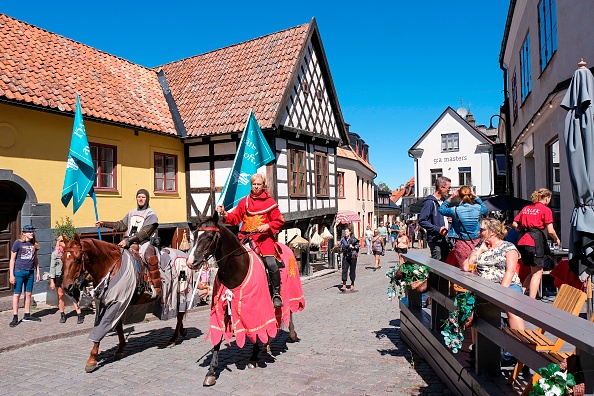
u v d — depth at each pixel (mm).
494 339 3594
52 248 11727
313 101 18578
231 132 15461
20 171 11219
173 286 7027
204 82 18172
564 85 8891
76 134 7301
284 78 16453
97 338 5695
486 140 40500
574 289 4504
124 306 5914
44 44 14125
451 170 41500
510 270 4961
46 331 8289
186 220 16859
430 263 5598
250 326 5270
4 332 8219
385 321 8703
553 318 2854
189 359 6223
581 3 8977
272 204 6031
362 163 34250
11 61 12016
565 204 9461
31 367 6039
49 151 11984
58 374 5664
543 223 7238
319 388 4984
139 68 18406
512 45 17062
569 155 5590
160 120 16031
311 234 19516
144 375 5551
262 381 5258
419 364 5738
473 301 3906
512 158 19422
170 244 16422
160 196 15781
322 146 19734
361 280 16719
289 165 16719
